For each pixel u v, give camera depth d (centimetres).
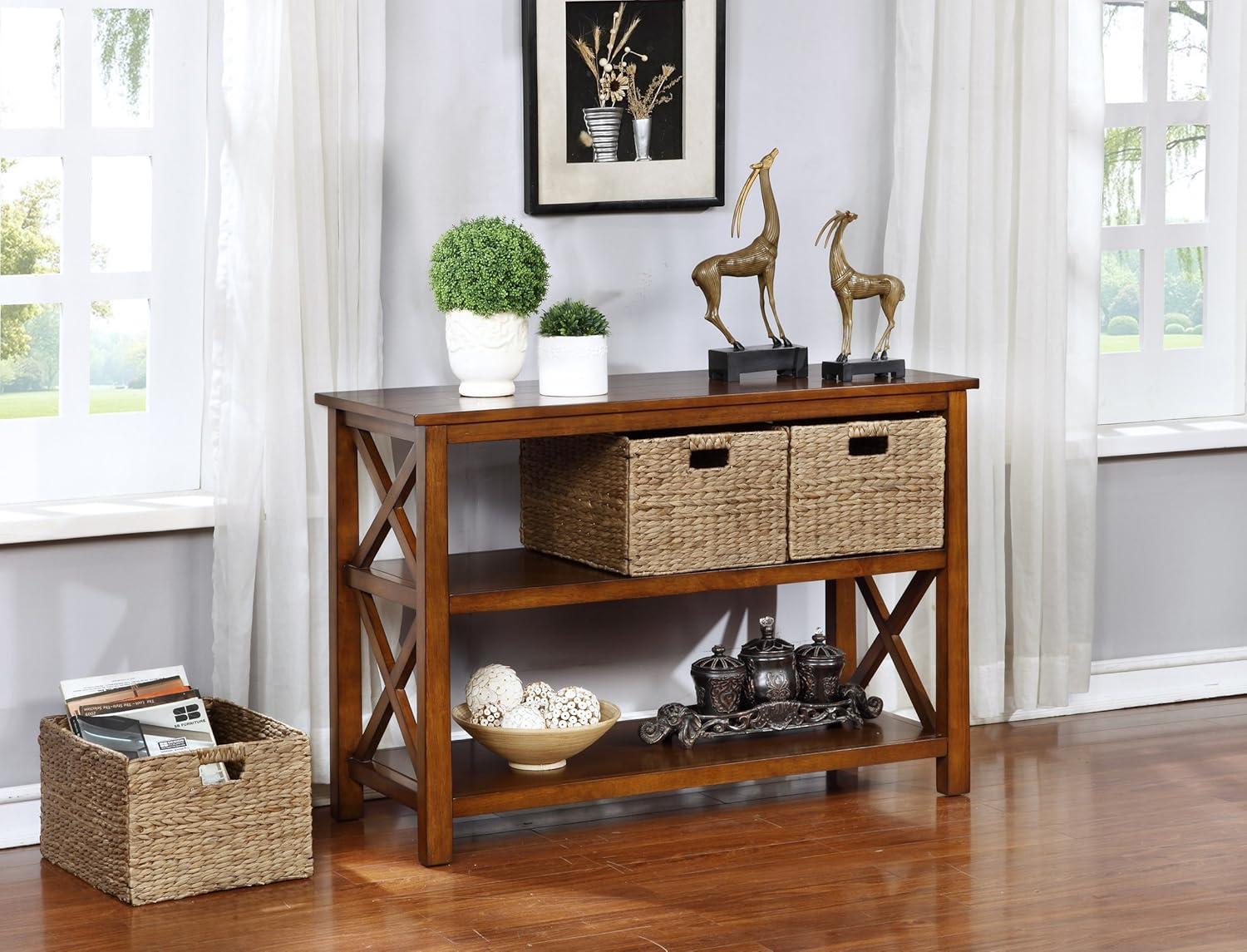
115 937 262
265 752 283
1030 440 378
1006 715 394
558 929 263
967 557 332
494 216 344
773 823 316
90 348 325
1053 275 376
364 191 323
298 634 318
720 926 263
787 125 369
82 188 322
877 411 322
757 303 370
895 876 286
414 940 259
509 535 350
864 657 356
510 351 306
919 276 374
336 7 316
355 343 325
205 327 332
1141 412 423
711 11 355
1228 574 420
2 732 309
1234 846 300
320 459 322
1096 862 292
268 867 285
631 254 357
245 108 309
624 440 299
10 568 306
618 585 302
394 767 315
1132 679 410
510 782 302
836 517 318
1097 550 406
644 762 314
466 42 338
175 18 325
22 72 317
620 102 350
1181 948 253
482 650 348
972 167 370
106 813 279
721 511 308
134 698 300
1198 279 428
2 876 293
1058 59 372
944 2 364
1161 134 418
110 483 329
